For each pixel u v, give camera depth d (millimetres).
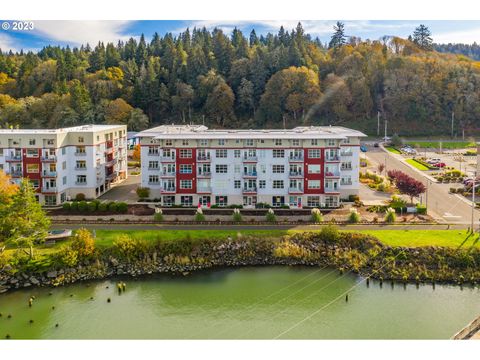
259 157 93812
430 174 122625
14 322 57969
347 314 59156
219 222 85125
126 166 125875
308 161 93312
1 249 70688
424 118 192250
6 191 76250
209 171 94625
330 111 196250
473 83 196250
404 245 73375
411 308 60500
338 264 72562
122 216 88938
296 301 62844
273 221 84938
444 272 68438
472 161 138375
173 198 95750
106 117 190625
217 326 57000
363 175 121750
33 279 68000
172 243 75000
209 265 73000
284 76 195125
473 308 60312
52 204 96875
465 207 94125
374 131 188875
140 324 57562
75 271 69812
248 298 63719
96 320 58500
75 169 101938
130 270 71312
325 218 87125
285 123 195000
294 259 74062
